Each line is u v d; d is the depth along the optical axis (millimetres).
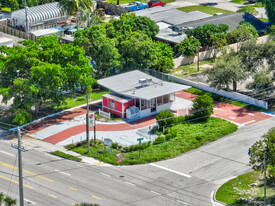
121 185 68500
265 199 59938
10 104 95188
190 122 87500
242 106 94125
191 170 72625
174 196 65875
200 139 81188
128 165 74000
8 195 65500
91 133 84000
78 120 88938
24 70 87500
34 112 91938
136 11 139375
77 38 100188
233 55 98875
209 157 76312
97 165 74000
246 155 76688
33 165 73875
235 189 67125
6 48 88875
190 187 68125
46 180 69625
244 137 82500
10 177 70375
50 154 77375
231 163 74500
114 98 90688
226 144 80250
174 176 71000
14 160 75375
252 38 107688
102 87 104125
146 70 105062
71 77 87688
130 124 87625
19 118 83562
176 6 156375
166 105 93250
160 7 142875
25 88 83312
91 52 99875
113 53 100312
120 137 82625
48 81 85125
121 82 95625
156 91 91750
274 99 95750
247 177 70188
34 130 85312
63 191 66812
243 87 101875
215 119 88375
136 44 101500
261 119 89062
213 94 98875
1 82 86625
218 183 69125
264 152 60406
